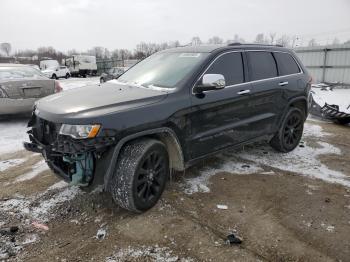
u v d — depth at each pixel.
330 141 6.41
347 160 5.29
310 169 4.87
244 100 4.53
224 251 2.98
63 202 3.82
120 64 47.47
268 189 4.19
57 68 34.44
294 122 5.58
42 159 5.26
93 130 3.12
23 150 5.77
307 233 3.25
